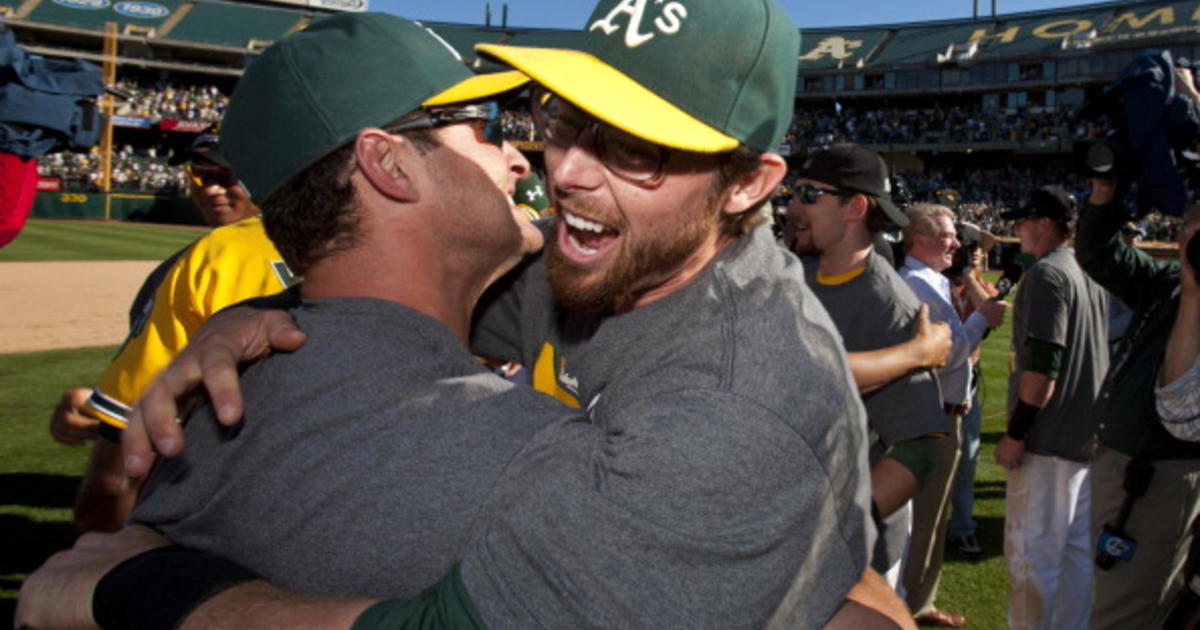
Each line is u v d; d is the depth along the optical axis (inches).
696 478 32.5
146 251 848.9
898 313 89.2
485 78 46.6
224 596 35.1
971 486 183.8
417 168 43.1
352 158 42.2
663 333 41.7
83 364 333.1
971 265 199.6
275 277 81.7
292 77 42.3
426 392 38.8
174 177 1472.7
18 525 170.4
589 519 32.8
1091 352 128.2
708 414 33.7
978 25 1766.7
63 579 38.8
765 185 44.8
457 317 46.6
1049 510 130.3
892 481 76.7
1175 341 95.5
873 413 79.9
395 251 43.1
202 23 1893.5
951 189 1596.9
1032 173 1596.9
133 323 84.9
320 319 41.4
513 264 51.1
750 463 32.9
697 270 44.6
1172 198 94.1
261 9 1994.3
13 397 273.7
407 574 36.2
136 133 1739.7
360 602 34.2
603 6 44.7
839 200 93.5
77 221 1269.7
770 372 35.2
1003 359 429.4
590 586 32.4
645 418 34.8
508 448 37.6
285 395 39.1
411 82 43.1
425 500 36.5
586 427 39.4
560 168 43.4
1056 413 128.1
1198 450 94.0
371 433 37.7
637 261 43.4
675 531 32.3
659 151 41.6
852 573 38.7
